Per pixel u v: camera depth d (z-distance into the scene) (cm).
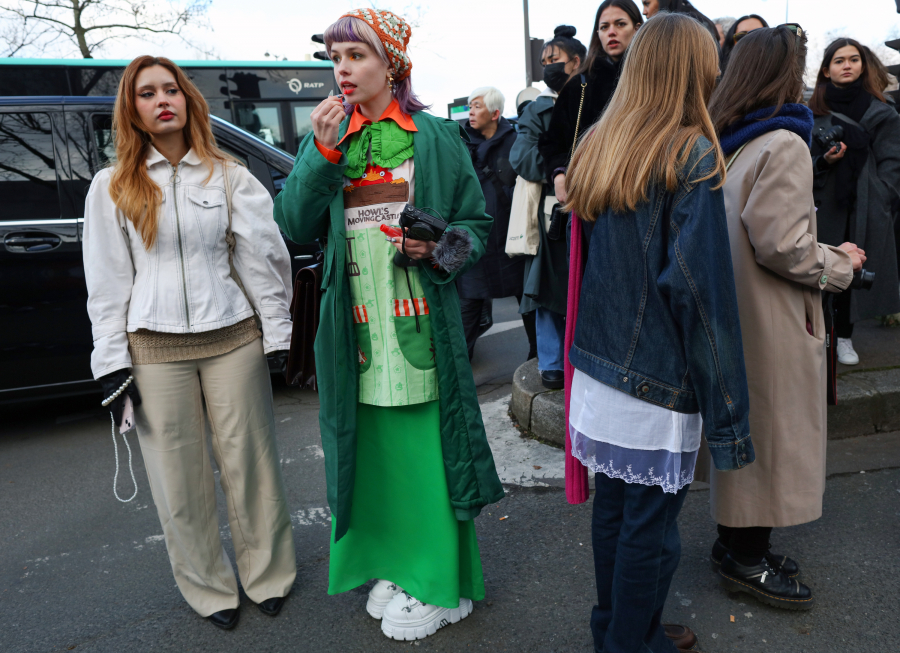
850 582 212
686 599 211
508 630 204
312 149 168
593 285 158
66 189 361
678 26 148
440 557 197
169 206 193
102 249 191
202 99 202
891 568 218
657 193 145
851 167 340
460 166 188
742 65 184
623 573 162
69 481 332
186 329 196
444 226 172
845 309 340
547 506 272
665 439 150
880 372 329
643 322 149
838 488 267
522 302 347
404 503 200
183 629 215
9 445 385
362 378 190
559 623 205
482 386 434
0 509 307
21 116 355
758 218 174
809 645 189
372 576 210
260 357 212
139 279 196
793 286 184
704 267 139
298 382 197
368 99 175
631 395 151
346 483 186
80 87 751
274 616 217
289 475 322
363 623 212
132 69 188
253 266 208
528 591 221
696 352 143
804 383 186
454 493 192
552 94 334
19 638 216
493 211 428
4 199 350
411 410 193
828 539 235
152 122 190
